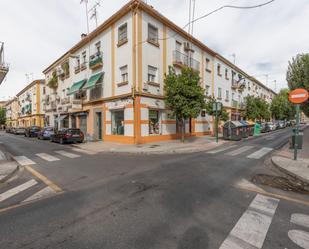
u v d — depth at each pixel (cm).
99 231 295
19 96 4878
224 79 2564
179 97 1302
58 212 362
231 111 2725
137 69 1362
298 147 1019
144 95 1398
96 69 1764
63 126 2461
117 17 1482
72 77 2172
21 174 657
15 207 388
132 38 1382
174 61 1636
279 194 450
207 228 300
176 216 340
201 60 2055
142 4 1360
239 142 1520
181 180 554
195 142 1469
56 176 620
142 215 345
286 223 316
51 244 264
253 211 359
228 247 254
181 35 1762
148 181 546
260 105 2716
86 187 506
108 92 1620
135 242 266
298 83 1164
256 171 658
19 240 275
